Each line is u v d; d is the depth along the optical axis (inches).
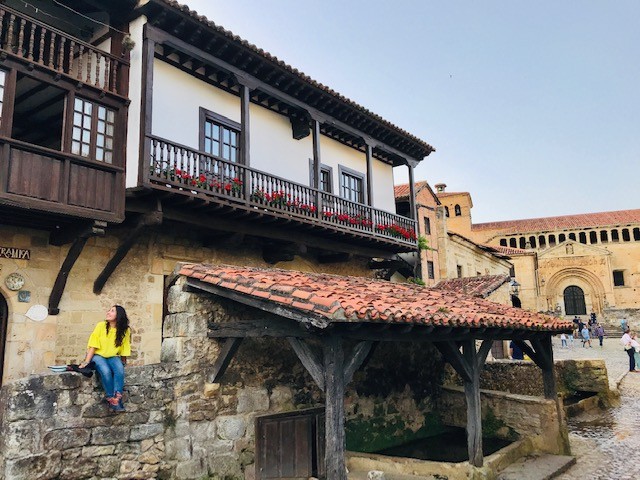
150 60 398.9
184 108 467.8
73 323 390.6
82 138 365.1
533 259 1879.9
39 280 377.4
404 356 447.5
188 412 276.4
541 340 417.1
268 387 317.4
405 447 423.8
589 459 386.9
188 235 482.0
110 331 249.6
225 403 293.9
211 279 279.7
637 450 405.7
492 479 318.7
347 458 336.2
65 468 225.9
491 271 1264.8
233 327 281.0
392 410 426.9
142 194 388.5
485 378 505.4
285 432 310.8
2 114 321.1
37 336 370.3
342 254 612.7
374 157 732.7
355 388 394.0
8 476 207.3
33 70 340.5
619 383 685.3
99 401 241.8
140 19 406.9
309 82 519.2
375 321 237.9
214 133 501.0
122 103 393.1
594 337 1513.3
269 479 297.7
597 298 1932.8
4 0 394.6
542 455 388.2
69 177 348.5
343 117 589.0
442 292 428.1
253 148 538.9
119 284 422.9
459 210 1685.5
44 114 416.8
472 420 322.0
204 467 276.8
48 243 386.3
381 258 673.6
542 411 405.7
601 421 518.3
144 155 381.4
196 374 284.4
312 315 230.1
